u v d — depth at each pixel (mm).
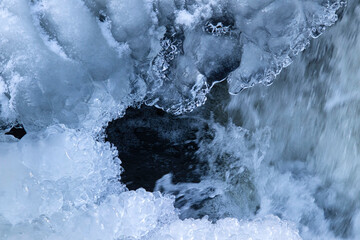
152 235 1354
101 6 1381
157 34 1413
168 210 1422
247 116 1613
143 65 1430
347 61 1576
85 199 1358
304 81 1591
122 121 1544
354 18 1550
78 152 1369
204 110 1587
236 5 1372
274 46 1402
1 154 1330
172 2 1395
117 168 1477
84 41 1374
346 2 1490
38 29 1362
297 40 1426
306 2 1402
